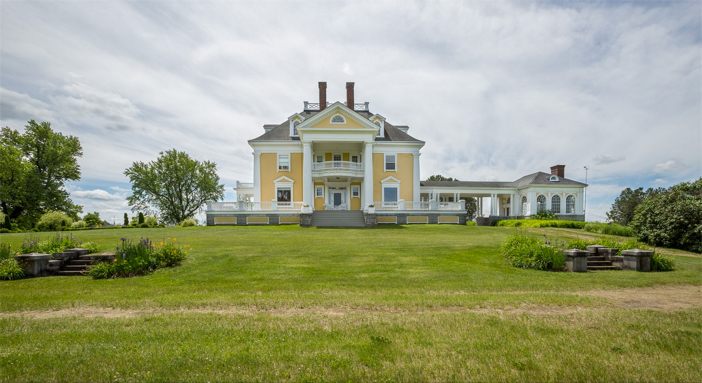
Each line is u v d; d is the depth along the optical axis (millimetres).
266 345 5406
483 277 11195
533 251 13211
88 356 5039
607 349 5398
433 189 46625
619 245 15125
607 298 8625
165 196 54938
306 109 42688
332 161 36906
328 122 35094
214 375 4527
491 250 15570
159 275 11195
